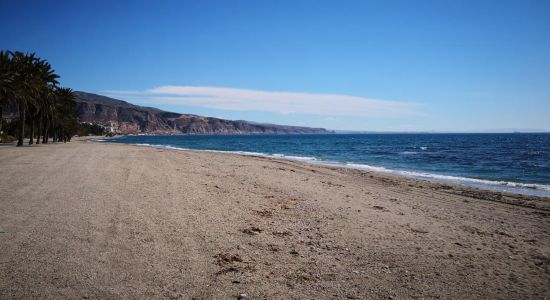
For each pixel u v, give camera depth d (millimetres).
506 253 6574
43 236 5918
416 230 7969
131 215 7582
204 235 6531
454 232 7996
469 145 73500
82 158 21297
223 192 11336
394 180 18203
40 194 9352
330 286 4715
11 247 5355
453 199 12969
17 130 65500
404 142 94750
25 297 3893
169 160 22844
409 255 6191
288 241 6574
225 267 5098
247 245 6164
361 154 45000
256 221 7875
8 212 7371
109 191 10180
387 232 7645
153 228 6734
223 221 7648
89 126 174625
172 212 8102
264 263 5379
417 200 12375
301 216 8672
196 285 4445
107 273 4625
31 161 18531
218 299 4109
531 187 17266
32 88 36375
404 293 4637
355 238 7043
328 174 19797
